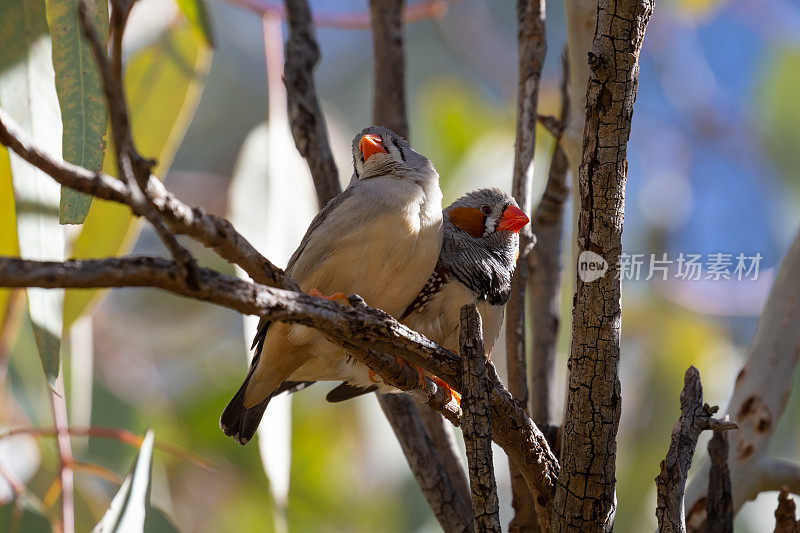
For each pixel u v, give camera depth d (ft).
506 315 19.53
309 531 32.30
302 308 12.37
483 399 14.30
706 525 16.79
